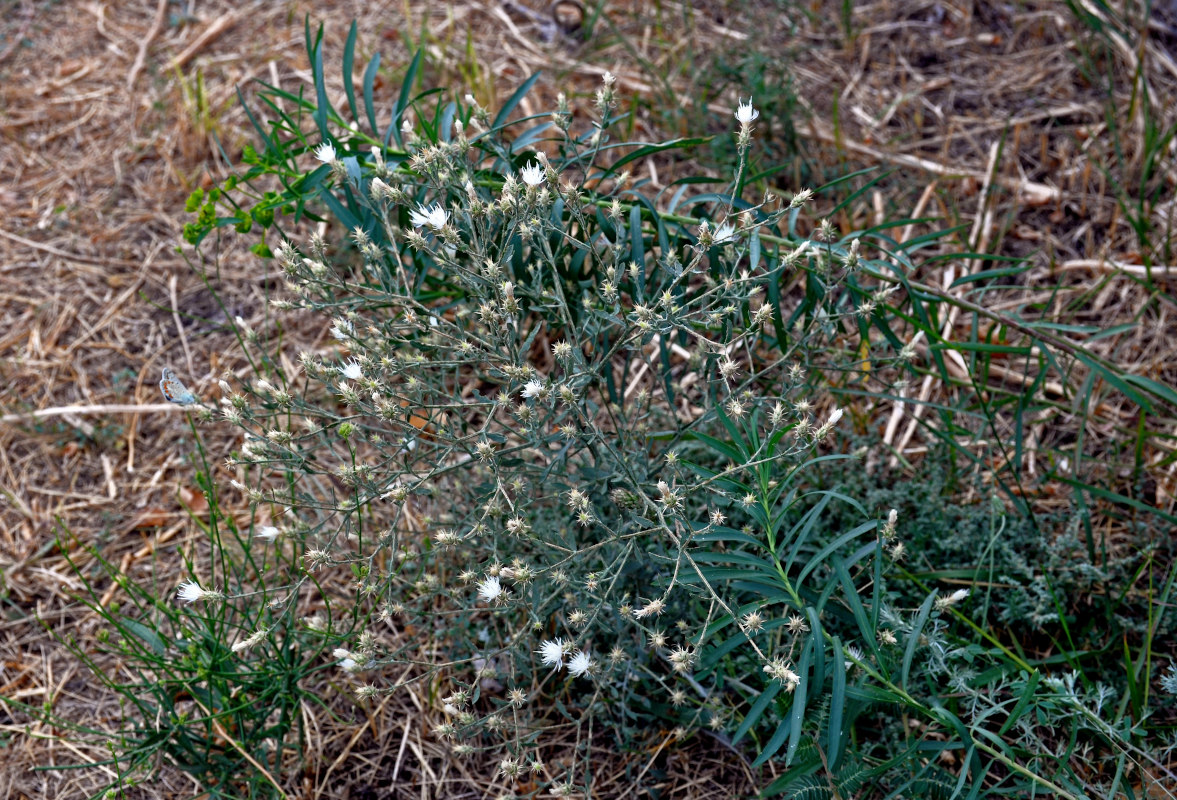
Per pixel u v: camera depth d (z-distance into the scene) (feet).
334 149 7.95
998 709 6.16
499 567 6.32
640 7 14.19
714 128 12.23
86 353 10.72
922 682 7.10
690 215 9.64
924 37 13.65
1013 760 6.22
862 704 6.11
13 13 14.58
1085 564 7.65
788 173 11.51
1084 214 11.39
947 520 8.32
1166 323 10.19
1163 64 12.72
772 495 6.49
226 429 10.11
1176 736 6.64
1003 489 8.55
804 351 7.84
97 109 13.21
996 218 11.46
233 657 7.31
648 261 9.46
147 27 14.40
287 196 8.24
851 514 8.11
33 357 10.66
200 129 12.42
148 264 11.51
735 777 7.28
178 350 10.73
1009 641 7.81
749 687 7.20
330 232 11.29
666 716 7.44
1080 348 8.20
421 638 8.14
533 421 6.58
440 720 7.80
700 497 7.96
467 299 8.44
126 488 9.63
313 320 10.93
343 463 7.12
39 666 8.30
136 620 7.77
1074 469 8.93
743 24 13.75
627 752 7.41
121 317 11.05
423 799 7.38
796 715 5.58
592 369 7.03
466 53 13.08
